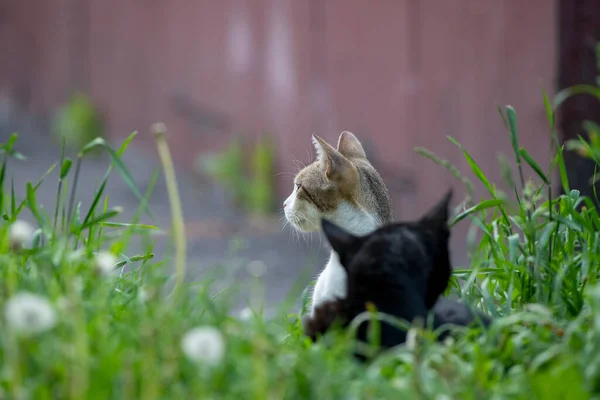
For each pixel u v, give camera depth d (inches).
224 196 593.9
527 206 183.6
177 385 123.7
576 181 343.6
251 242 488.7
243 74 601.9
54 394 121.4
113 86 751.1
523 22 377.1
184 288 161.3
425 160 443.8
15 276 151.9
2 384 122.2
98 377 120.0
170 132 685.3
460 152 419.2
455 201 421.1
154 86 701.3
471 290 189.2
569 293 173.6
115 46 745.6
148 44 705.6
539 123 369.4
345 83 502.9
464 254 415.5
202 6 639.1
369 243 158.4
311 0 525.7
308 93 536.4
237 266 277.7
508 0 384.8
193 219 547.8
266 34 574.6
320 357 128.5
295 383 125.4
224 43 618.8
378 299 152.9
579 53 356.5
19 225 152.5
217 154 632.4
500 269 185.5
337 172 217.0
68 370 119.4
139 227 199.8
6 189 595.8
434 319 157.9
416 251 156.6
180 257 159.0
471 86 410.0
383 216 224.1
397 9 456.8
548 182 186.5
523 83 378.3
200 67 647.8
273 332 153.9
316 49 526.3
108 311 147.5
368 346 142.9
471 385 129.3
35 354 123.6
